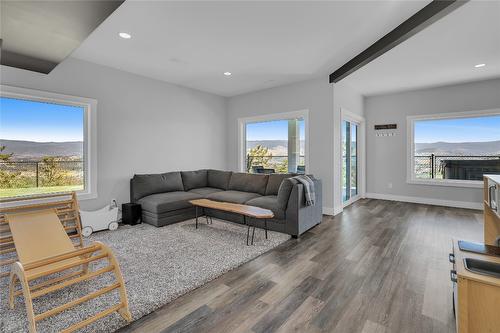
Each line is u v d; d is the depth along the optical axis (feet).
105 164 13.26
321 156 15.52
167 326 5.47
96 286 7.02
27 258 6.81
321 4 7.97
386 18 8.76
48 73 11.19
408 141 18.78
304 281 7.38
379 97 19.90
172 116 16.56
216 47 11.16
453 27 9.25
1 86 10.12
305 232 11.93
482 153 16.76
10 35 7.91
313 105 15.78
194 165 17.98
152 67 13.60
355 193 20.31
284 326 5.46
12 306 6.07
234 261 8.59
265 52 11.71
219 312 5.96
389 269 8.09
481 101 16.06
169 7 8.10
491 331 4.07
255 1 7.82
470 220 13.79
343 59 12.56
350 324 5.51
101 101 13.11
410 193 18.85
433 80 15.96
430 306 6.13
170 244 10.24
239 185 15.78
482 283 4.09
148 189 14.17
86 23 7.34
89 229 11.45
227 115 20.56
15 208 9.41
